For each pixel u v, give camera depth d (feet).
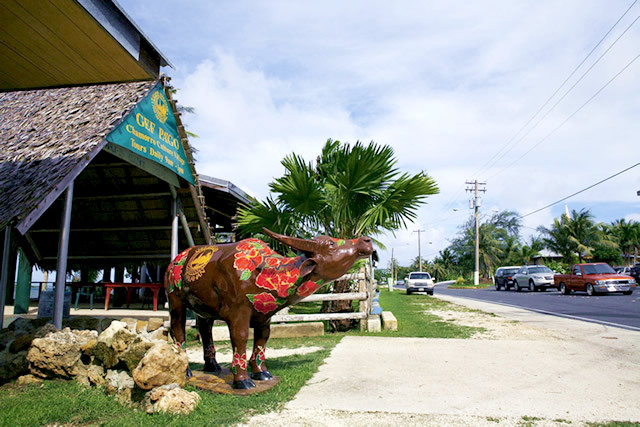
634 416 11.00
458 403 12.14
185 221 25.18
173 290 15.20
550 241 131.54
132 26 20.80
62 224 15.84
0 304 14.33
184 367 12.73
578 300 52.47
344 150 31.65
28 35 19.45
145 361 11.84
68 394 12.78
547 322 31.19
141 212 25.70
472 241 167.02
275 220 31.04
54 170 14.55
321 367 16.89
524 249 155.33
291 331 26.94
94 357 13.96
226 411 11.46
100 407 11.70
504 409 11.60
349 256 13.30
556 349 20.17
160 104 21.16
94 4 18.11
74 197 25.03
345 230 31.71
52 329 15.17
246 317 13.55
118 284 30.78
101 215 26.12
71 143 16.21
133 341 13.41
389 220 31.63
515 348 20.54
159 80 21.08
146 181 24.40
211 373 15.33
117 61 21.63
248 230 32.22
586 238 125.70
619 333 25.07
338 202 30.07
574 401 12.25
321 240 13.41
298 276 13.24
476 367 16.58
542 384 14.06
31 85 24.45
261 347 14.61
